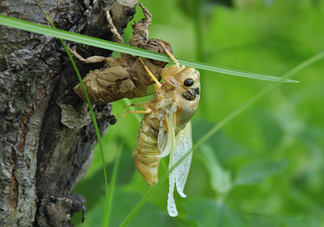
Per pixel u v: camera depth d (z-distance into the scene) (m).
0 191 0.40
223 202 0.51
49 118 0.41
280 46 0.59
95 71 0.40
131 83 0.40
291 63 0.79
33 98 0.40
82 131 0.42
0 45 0.39
